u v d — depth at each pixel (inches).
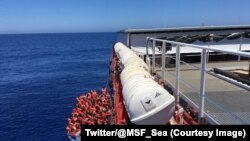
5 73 2837.1
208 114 255.3
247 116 249.1
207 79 434.9
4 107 1471.5
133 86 290.0
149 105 253.1
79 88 1966.0
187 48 820.0
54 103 1539.1
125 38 992.2
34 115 1314.0
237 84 232.7
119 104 443.8
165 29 924.6
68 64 3535.9
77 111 892.0
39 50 6387.8
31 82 2257.6
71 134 767.1
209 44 861.8
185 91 348.8
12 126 1165.7
